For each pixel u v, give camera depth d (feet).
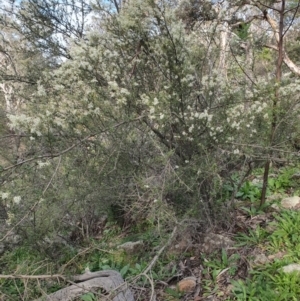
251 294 7.65
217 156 9.01
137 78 9.55
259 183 12.29
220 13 10.30
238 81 10.19
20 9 11.91
